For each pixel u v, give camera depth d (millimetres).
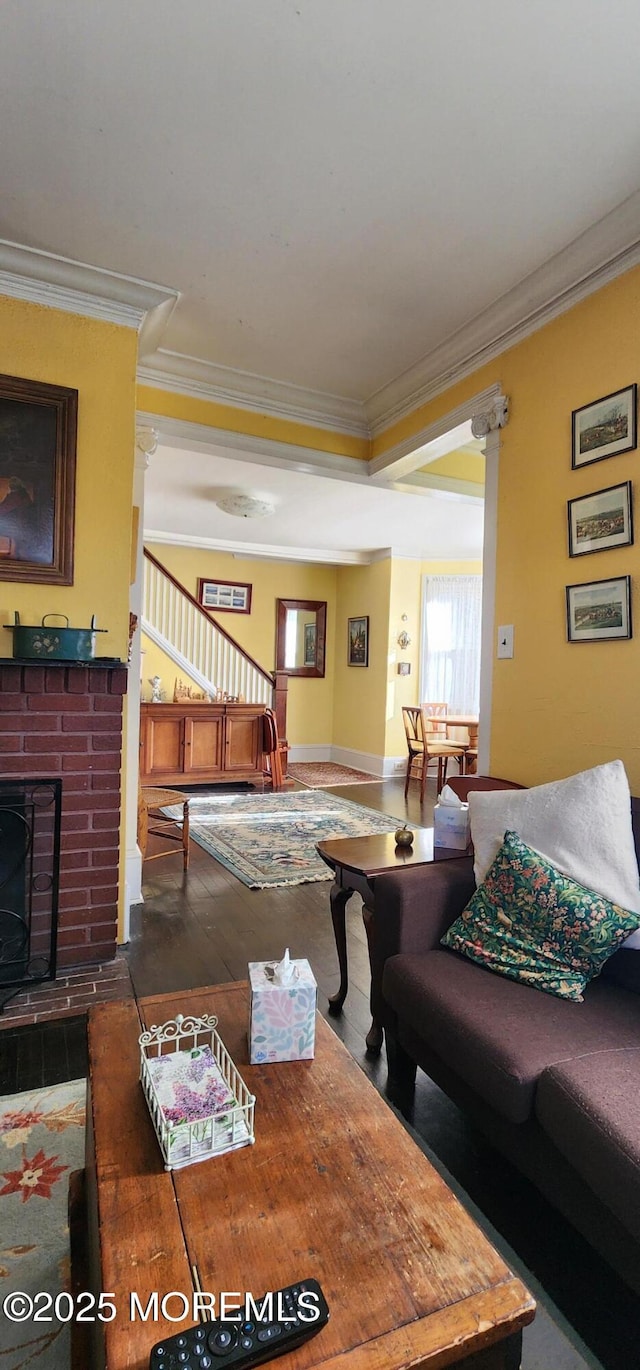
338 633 8273
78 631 2285
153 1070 1042
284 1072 1114
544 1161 1220
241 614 7805
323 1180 876
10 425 2252
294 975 1188
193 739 6254
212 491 5035
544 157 1747
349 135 1687
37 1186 1374
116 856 2449
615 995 1519
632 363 2004
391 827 4754
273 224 2053
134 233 2113
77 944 2402
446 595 7359
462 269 2260
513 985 1531
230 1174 880
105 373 2422
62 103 1617
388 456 3393
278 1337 644
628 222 1952
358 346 2797
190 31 1416
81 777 2375
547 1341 1084
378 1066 1867
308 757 8289
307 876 3584
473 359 2711
